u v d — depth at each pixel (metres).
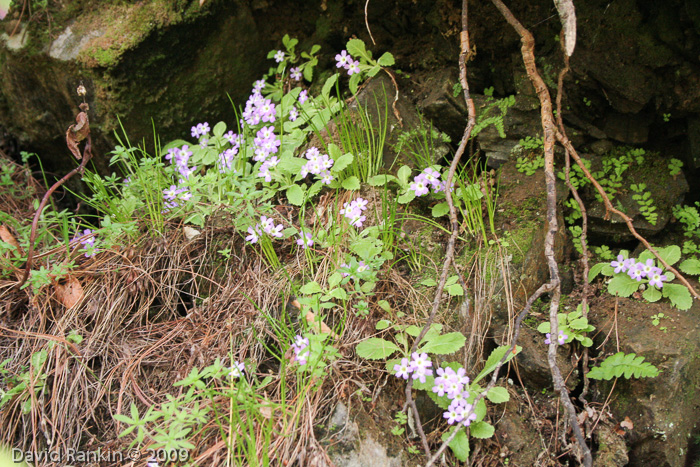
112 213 0.93
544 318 0.87
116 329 0.85
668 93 0.91
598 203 0.93
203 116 1.10
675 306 0.85
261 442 0.74
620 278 0.87
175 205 0.92
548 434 0.80
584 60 0.92
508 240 0.89
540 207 0.91
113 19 1.01
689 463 0.80
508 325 0.85
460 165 0.99
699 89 0.89
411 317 0.83
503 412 0.81
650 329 0.84
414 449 0.76
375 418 0.77
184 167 0.97
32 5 1.03
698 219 0.91
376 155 0.96
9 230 0.99
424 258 0.89
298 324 0.84
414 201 0.94
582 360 0.84
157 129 1.07
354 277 0.80
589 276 0.89
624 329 0.84
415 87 1.04
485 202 0.93
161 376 0.82
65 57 1.01
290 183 0.92
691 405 0.80
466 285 0.86
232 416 0.72
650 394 0.79
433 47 1.03
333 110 0.99
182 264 0.90
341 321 0.81
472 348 0.83
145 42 1.00
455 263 0.86
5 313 0.87
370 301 0.84
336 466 0.73
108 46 0.99
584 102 0.95
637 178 0.94
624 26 0.90
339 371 0.79
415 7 1.01
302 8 1.09
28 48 1.03
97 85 1.01
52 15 1.04
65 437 0.78
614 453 0.77
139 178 0.94
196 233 0.91
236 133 1.13
